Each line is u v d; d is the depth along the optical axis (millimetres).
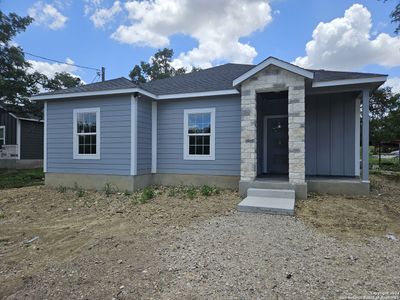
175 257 3334
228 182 8438
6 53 14672
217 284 2652
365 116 7047
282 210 5320
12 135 17625
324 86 7043
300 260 3184
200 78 10648
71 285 2756
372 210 5613
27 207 6547
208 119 8742
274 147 9742
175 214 5441
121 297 2488
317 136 8867
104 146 8539
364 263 3096
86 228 4754
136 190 8289
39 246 3939
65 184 9039
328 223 4734
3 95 15109
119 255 3479
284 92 8570
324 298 2369
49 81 19109
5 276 3008
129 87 8023
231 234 4145
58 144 9156
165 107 9180
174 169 9070
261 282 2676
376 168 16719
